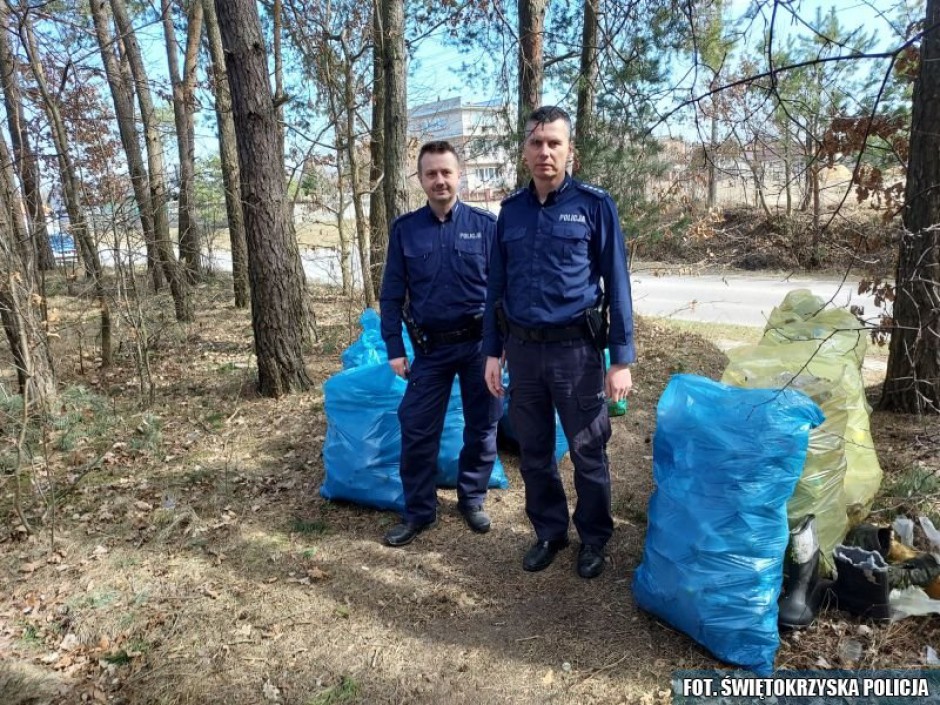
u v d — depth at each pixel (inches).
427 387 118.6
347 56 291.9
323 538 125.3
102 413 193.3
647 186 268.2
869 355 247.6
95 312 319.9
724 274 468.4
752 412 87.0
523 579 109.3
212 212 483.5
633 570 109.7
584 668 89.2
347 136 314.5
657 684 85.4
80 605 107.7
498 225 104.7
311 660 93.7
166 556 121.7
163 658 95.3
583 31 240.7
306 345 277.7
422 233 116.3
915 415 164.9
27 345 135.4
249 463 161.3
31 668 95.1
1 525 134.7
